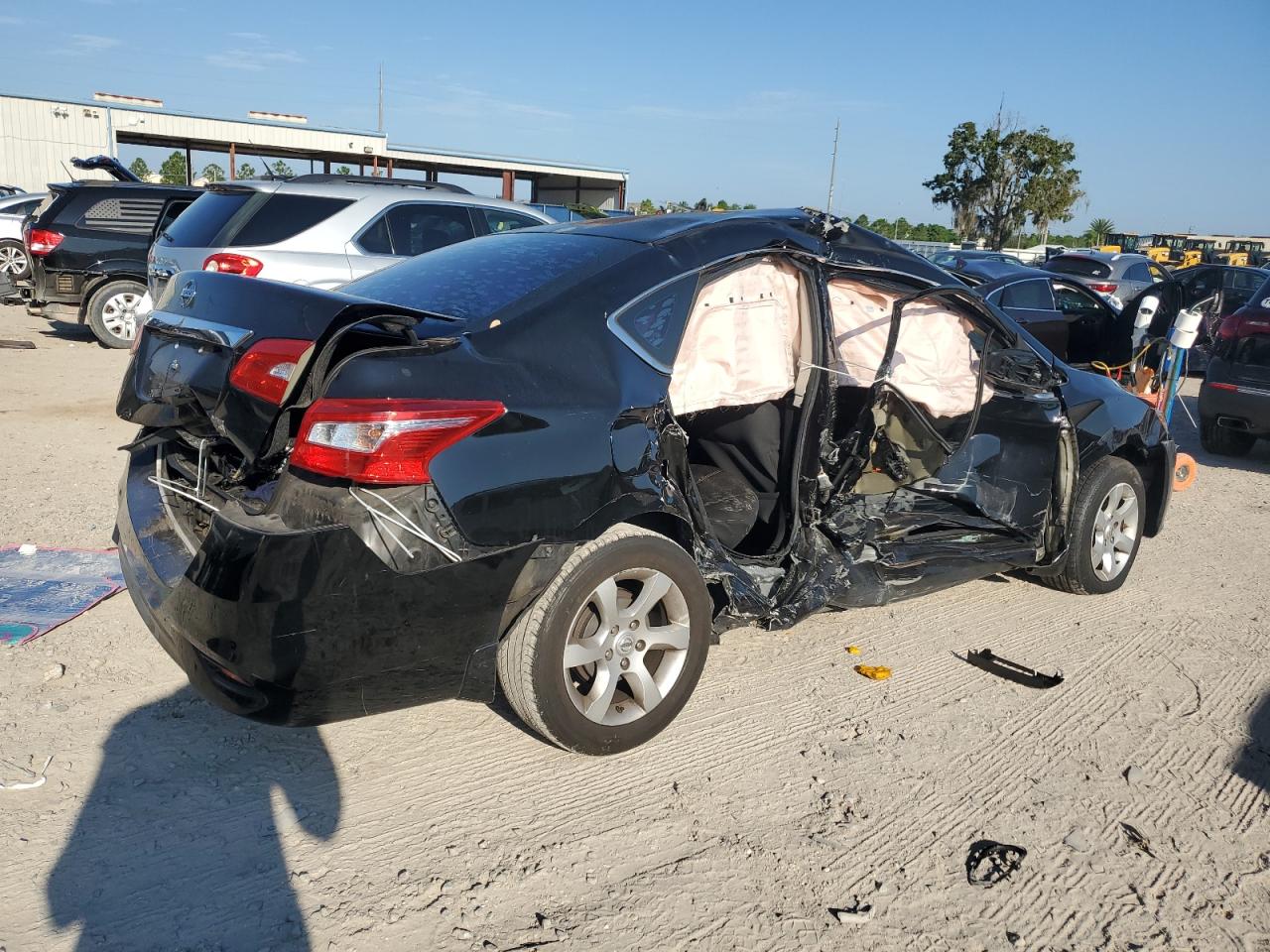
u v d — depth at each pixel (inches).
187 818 114.0
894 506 160.2
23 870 103.7
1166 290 448.8
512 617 117.2
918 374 160.6
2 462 255.1
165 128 1208.2
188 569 109.4
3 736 127.4
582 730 124.9
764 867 110.6
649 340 131.6
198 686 112.3
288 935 96.4
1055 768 134.7
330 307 112.3
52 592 171.2
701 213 154.4
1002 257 653.3
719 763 131.8
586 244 142.8
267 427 110.8
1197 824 123.0
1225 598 204.5
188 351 124.3
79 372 398.0
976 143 2000.5
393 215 329.1
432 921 99.3
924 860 113.3
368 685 110.6
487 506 110.9
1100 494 192.9
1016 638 179.2
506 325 121.6
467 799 120.6
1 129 1169.4
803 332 147.3
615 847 112.7
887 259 160.4
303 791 120.5
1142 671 166.7
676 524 131.6
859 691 154.6
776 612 143.8
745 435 160.6
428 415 107.7
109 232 458.9
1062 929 103.3
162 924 97.1
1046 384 176.6
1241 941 102.7
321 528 104.9
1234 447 358.6
